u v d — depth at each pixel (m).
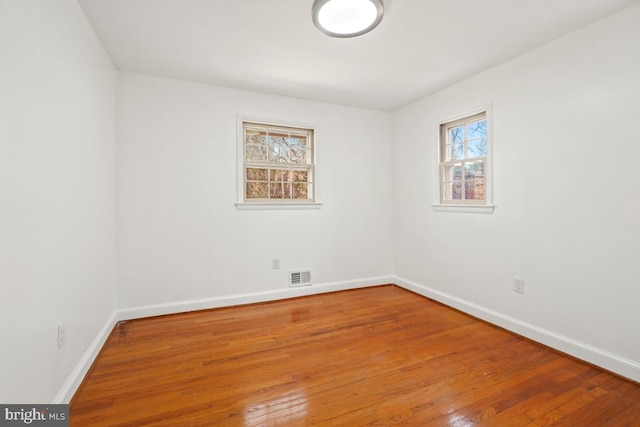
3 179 1.11
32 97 1.31
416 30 2.18
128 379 1.89
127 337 2.50
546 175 2.34
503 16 2.01
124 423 1.51
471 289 3.02
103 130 2.40
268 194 3.52
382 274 4.14
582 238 2.13
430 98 3.50
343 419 1.54
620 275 1.95
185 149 3.08
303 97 3.57
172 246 3.04
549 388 1.81
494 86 2.75
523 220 2.51
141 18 2.03
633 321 1.89
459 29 2.16
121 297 2.85
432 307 3.25
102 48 2.37
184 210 3.08
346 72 2.89
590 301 2.09
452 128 3.33
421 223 3.69
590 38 2.07
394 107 3.98
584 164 2.11
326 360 2.13
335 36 2.14
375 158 4.07
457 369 2.02
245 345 2.36
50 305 1.47
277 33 2.22
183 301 3.09
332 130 3.80
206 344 2.38
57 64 1.55
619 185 1.94
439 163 3.43
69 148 1.70
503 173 2.67
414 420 1.54
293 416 1.56
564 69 2.22
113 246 2.72
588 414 1.59
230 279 3.29
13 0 1.17
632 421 1.53
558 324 2.28
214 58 2.61
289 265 3.58
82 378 1.85
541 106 2.37
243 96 3.32
